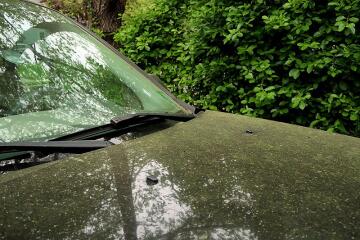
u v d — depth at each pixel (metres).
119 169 1.41
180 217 1.13
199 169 1.43
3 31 2.01
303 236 1.06
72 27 2.42
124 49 5.52
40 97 1.85
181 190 1.27
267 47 3.97
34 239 1.04
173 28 5.29
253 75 4.00
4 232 1.07
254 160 1.53
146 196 1.23
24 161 1.46
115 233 1.06
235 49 4.24
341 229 1.11
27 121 1.69
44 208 1.17
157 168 1.42
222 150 1.62
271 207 1.19
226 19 3.96
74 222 1.10
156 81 2.46
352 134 3.64
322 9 3.65
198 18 4.39
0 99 1.74
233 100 4.28
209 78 4.38
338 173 1.47
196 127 1.93
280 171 1.45
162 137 1.75
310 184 1.36
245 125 2.04
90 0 7.35
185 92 4.83
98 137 1.72
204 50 4.36
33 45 2.07
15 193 1.24
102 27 7.25
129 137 1.75
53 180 1.32
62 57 2.13
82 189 1.27
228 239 1.04
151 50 5.28
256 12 3.92
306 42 3.58
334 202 1.25
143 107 2.11
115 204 1.19
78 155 1.53
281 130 1.99
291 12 3.76
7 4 2.21
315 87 3.59
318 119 3.60
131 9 7.47
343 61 3.42
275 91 3.84
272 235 1.06
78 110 1.88
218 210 1.17
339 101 3.44
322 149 1.73
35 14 2.28
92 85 2.09
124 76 2.30
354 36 3.48
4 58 1.90
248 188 1.30
